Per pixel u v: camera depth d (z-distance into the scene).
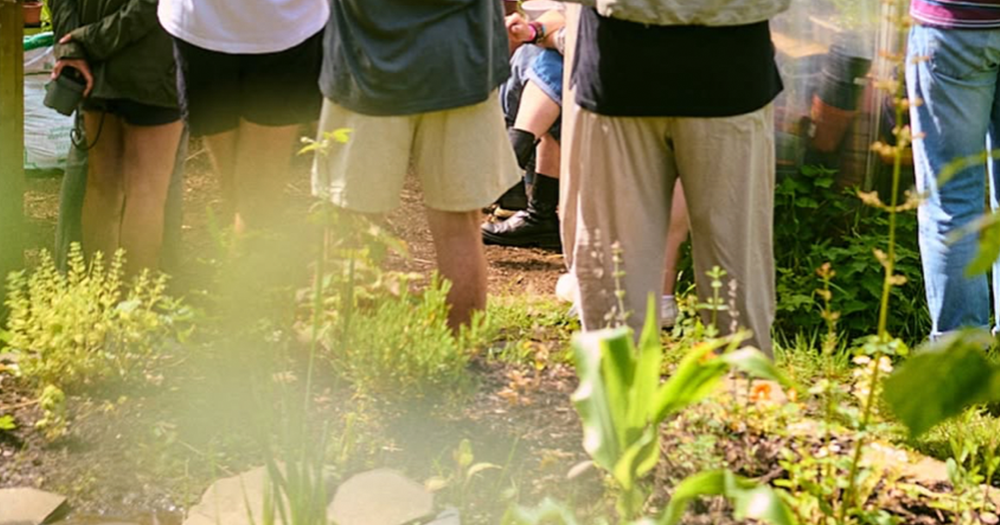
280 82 4.72
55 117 7.65
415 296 4.46
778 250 6.02
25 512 3.46
